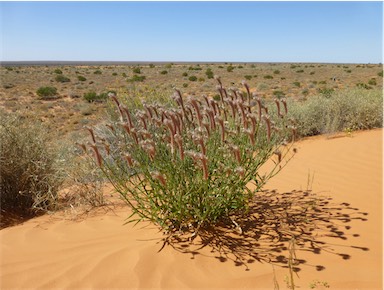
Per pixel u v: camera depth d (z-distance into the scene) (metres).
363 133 8.53
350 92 10.82
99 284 2.76
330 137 8.33
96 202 4.74
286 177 5.41
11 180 5.09
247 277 2.76
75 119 20.72
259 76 50.47
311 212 4.00
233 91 3.61
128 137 4.16
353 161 6.06
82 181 5.36
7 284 2.81
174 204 3.36
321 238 3.37
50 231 3.94
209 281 2.74
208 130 3.18
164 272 2.87
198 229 3.53
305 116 8.96
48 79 50.88
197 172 3.36
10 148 5.04
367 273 2.76
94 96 28.50
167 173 3.31
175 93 3.50
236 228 3.56
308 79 44.62
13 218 4.84
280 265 2.92
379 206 4.16
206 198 3.29
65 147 6.16
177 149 3.45
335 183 5.05
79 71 70.00
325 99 10.12
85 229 3.89
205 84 37.72
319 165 5.95
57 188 5.28
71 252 3.30
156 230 3.62
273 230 3.55
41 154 5.18
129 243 3.37
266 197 4.53
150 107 3.59
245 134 3.50
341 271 2.80
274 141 3.76
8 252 3.40
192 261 3.01
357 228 3.57
